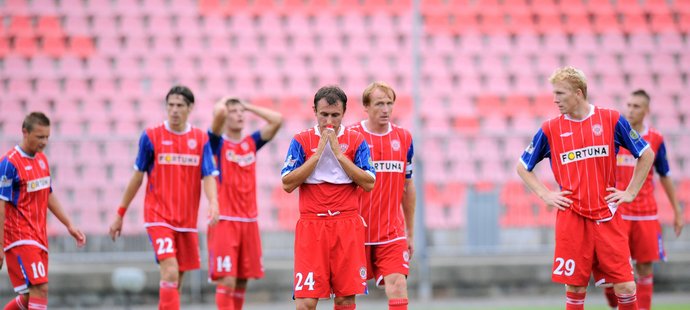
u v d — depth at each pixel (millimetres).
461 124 63188
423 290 49656
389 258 27891
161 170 32750
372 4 69062
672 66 67000
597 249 27172
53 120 60812
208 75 64125
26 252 31266
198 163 33312
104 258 49406
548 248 52250
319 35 67000
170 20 66500
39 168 31812
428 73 65375
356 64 65938
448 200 56625
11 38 64125
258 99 63406
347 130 26688
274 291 49000
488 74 65750
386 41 67250
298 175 25734
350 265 26125
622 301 27172
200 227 52500
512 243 52406
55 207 33031
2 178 30766
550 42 67812
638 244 35719
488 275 50250
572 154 27297
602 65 66750
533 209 52938
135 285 42625
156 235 32344
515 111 64438
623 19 69188
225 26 66812
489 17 68688
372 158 28109
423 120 63000
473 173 58469
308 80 64750
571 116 27469
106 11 66062
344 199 26203
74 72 63219
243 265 36875
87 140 51344
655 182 54906
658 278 50594
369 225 28000
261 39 66438
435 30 67812
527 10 69375
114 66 63812
